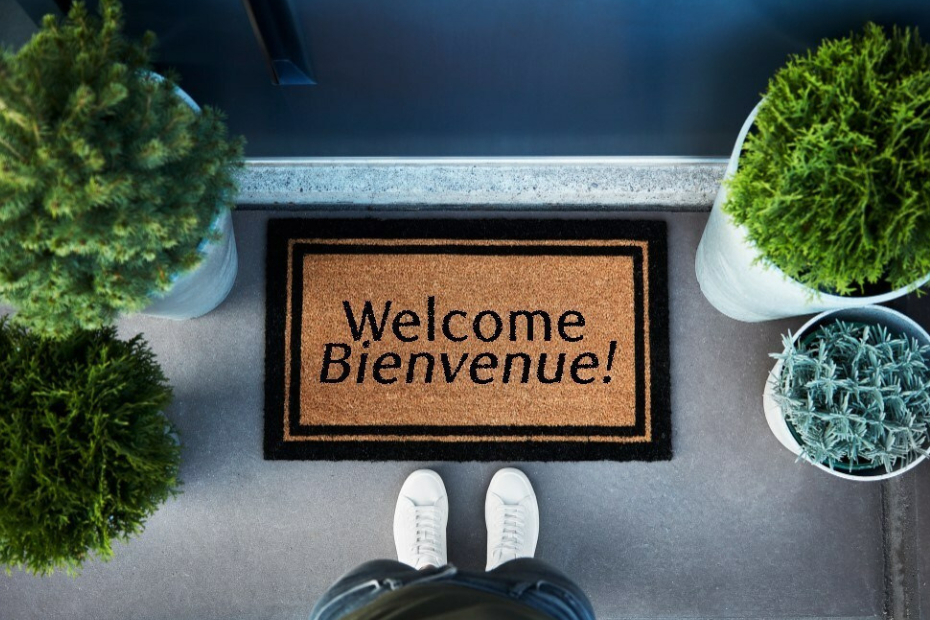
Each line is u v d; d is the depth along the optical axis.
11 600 1.87
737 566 1.86
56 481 1.49
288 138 1.79
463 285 1.90
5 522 1.46
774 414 1.75
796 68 1.32
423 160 1.88
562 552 1.87
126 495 1.57
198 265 1.41
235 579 1.87
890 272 1.45
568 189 1.89
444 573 1.31
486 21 1.34
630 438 1.87
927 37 1.41
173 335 1.91
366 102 1.63
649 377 1.88
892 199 1.30
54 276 1.25
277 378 1.88
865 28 1.30
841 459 1.70
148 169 1.25
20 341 1.52
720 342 1.90
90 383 1.50
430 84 1.55
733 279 1.63
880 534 1.86
